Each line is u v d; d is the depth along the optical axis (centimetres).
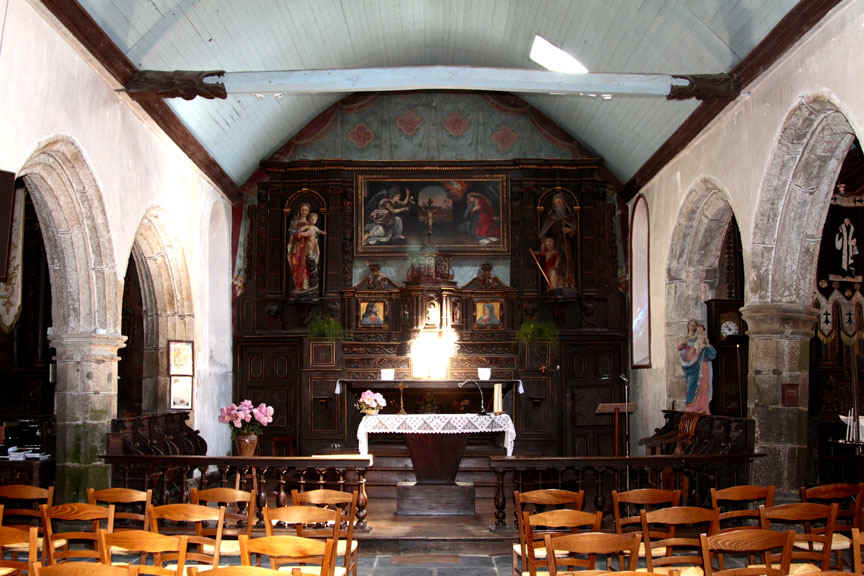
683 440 1342
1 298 1739
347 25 1623
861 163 1598
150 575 688
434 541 1102
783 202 1165
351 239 1981
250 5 1313
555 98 1852
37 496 782
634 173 1847
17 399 1744
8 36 893
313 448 1802
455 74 1216
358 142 2014
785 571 547
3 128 892
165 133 1417
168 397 1587
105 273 1202
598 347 1952
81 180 1121
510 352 1909
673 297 1612
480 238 1984
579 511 672
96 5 1034
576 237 1980
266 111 1733
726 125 1309
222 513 686
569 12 1414
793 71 1073
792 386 1165
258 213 1991
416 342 1873
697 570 707
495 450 1680
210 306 1909
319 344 1841
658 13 1234
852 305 1659
